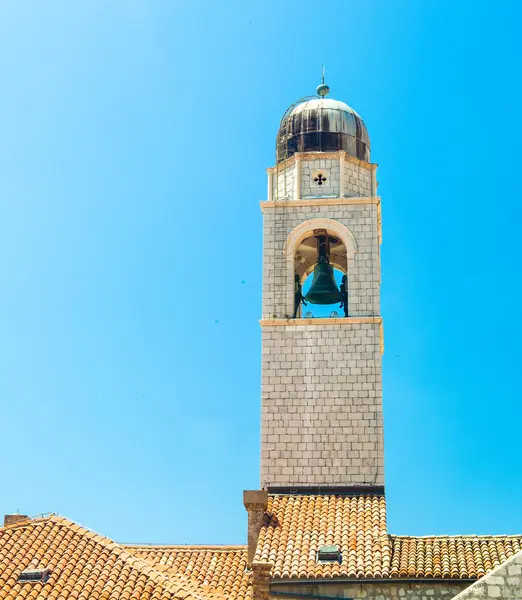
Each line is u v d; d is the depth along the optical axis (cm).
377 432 4975
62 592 3709
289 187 5478
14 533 4138
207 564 4741
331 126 5578
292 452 4981
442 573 4150
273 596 4228
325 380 5072
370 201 5328
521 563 3061
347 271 5272
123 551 3988
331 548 4341
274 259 5306
